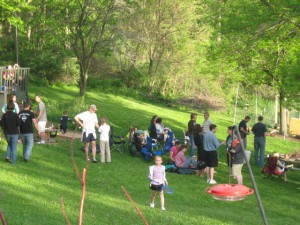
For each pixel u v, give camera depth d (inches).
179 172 803.4
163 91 1881.2
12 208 472.4
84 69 1457.9
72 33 1424.7
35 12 1510.8
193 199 657.0
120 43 1501.0
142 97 1766.7
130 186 680.4
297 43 962.7
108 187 655.1
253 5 948.6
